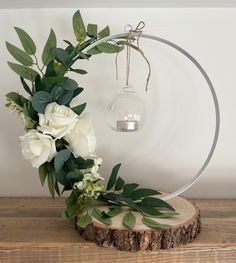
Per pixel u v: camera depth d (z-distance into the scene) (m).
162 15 0.93
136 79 0.96
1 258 0.69
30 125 0.75
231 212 0.86
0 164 0.99
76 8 0.93
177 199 0.85
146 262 0.68
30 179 1.00
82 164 0.74
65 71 0.75
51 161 0.75
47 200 0.95
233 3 0.90
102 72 0.95
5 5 0.91
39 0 0.88
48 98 0.71
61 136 0.70
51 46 0.78
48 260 0.69
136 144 0.98
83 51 0.78
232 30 0.93
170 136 0.97
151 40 0.94
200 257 0.68
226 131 0.96
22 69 0.75
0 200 0.95
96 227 0.68
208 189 0.99
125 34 0.80
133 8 0.93
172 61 0.95
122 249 0.67
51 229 0.76
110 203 0.80
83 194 0.74
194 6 0.92
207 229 0.76
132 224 0.68
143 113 0.85
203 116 0.96
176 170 0.98
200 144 0.97
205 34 0.94
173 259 0.68
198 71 0.95
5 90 0.96
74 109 0.75
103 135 0.98
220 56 0.94
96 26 0.83
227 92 0.95
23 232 0.74
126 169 0.98
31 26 0.94
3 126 0.98
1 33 0.94
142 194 0.80
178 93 0.96
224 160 0.98
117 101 0.83
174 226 0.68
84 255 0.68
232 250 0.68
